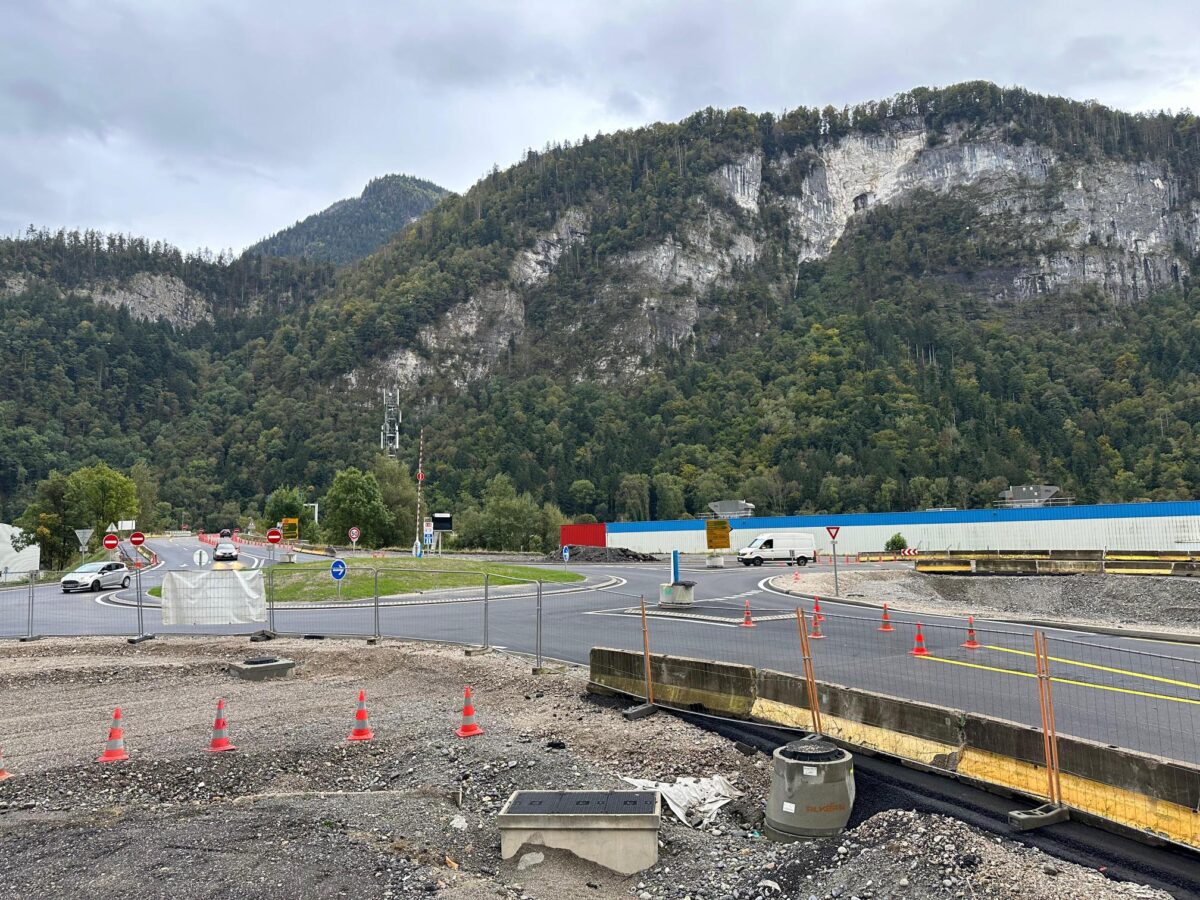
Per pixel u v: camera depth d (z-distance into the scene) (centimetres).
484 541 8731
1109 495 11656
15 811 912
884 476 12800
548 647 1855
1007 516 6062
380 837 780
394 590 3231
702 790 930
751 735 1095
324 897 655
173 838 770
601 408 19462
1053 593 3544
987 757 859
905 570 4188
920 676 1416
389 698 1454
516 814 774
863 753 968
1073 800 772
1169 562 3469
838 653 1672
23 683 1636
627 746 1093
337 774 1055
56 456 17938
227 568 2130
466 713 1181
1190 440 12575
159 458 19538
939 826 710
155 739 1203
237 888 666
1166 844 700
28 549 8125
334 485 8156
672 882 732
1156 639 1964
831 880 679
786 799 805
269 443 18862
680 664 1253
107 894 656
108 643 2077
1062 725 1077
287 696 1491
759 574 4256
